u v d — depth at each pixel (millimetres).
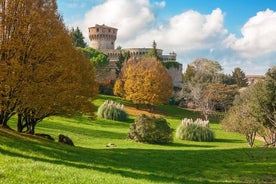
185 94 148000
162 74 128125
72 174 18734
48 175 17219
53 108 40750
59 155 30250
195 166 35219
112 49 194375
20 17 35531
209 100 131000
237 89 143750
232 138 78938
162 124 63156
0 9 35688
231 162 37812
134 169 29625
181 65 184625
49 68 36250
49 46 36344
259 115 47875
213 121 124000
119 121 94875
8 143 29188
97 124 83750
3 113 38469
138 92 124500
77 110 42688
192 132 70812
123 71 143500
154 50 174625
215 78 164375
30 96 34844
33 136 38500
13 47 34594
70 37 44250
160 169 32125
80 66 44969
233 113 59469
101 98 136375
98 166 27609
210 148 56406
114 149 47531
